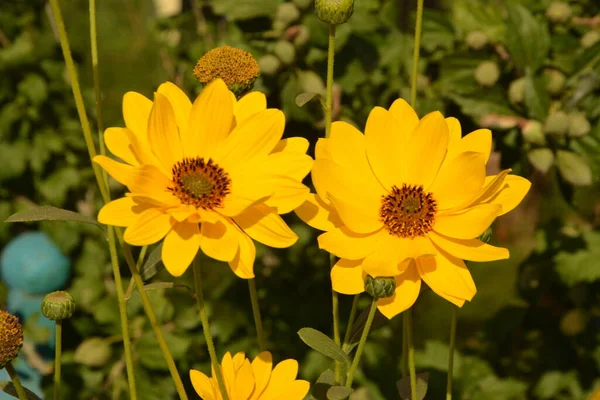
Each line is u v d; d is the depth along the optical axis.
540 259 1.14
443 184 0.77
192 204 0.75
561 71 1.07
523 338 1.22
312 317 1.14
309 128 1.09
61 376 1.13
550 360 1.20
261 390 0.78
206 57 0.80
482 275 1.38
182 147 0.76
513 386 1.13
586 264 1.11
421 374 0.82
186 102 0.77
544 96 1.04
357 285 0.76
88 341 1.11
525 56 1.06
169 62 1.27
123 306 0.78
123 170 0.74
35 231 1.33
